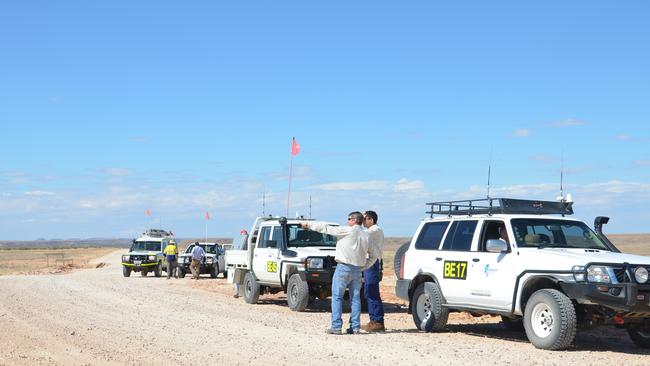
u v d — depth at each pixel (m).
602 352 10.94
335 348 11.13
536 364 9.73
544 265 11.38
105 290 24.33
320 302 20.38
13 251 142.00
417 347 11.26
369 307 13.45
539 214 12.77
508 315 12.10
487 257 12.36
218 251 37.31
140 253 39.12
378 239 13.14
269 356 10.40
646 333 11.62
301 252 17.75
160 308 17.80
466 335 13.01
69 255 108.88
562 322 10.82
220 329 13.51
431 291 13.33
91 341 11.94
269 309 18.16
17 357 10.36
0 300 19.98
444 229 13.56
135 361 10.05
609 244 12.44
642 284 10.62
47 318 15.42
